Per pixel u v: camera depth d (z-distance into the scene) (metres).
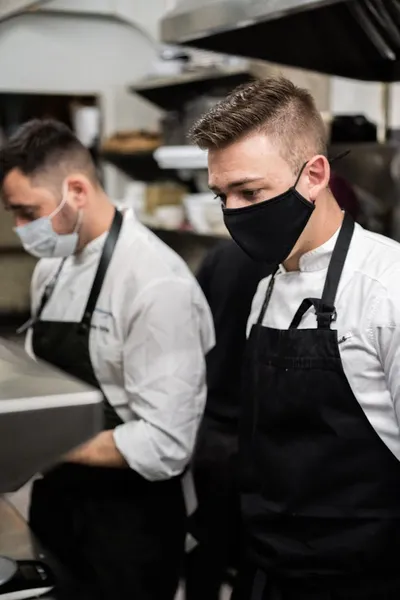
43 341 1.79
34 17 3.68
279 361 1.36
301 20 1.88
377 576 1.35
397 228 2.27
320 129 1.32
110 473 1.68
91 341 1.66
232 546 1.89
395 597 1.36
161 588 1.71
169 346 1.57
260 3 1.60
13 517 1.61
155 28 3.72
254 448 1.45
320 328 1.30
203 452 2.01
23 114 3.93
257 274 1.96
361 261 1.30
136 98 3.84
